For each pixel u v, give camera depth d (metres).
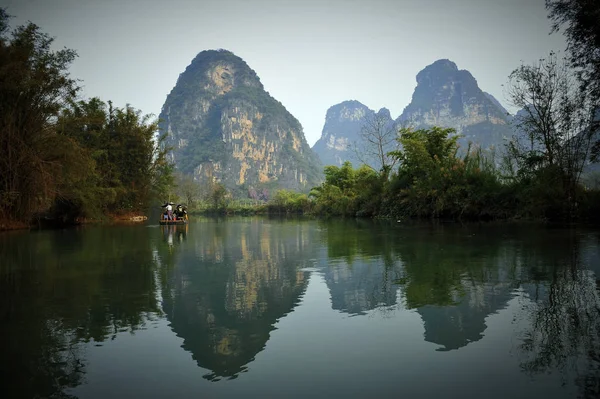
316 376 2.89
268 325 4.10
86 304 5.04
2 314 4.61
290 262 8.37
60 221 26.73
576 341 3.46
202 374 2.96
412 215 28.17
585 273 6.27
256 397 2.58
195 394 2.64
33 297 5.43
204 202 89.62
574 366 2.97
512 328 3.83
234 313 4.56
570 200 18.08
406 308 4.61
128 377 2.94
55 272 7.38
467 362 3.08
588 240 10.66
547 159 19.14
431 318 4.21
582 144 17.38
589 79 12.96
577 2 11.74
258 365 3.11
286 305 4.87
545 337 3.57
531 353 3.23
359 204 36.19
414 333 3.76
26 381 2.90
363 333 3.79
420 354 3.26
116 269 7.69
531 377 2.80
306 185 181.00
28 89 17.30
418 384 2.73
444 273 6.61
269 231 19.25
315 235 15.69
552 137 18.70
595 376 2.81
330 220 32.91
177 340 3.71
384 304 4.80
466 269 6.91
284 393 2.63
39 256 9.67
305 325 4.07
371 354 3.28
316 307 4.74
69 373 3.02
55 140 19.17
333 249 10.47
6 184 17.97
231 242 13.29
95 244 12.66
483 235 12.98
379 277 6.43
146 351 3.45
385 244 11.31
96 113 28.34
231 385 2.77
